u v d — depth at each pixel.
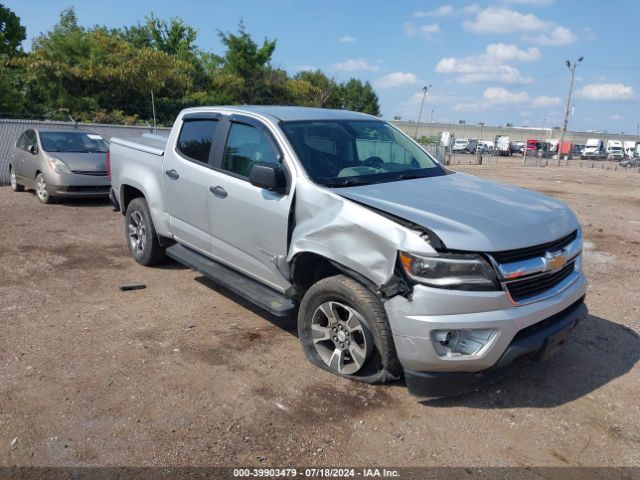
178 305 5.71
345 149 4.82
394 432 3.54
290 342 4.83
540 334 3.69
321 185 4.27
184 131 5.89
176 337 4.90
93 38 31.17
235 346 4.73
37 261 7.20
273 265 4.62
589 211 13.34
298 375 4.22
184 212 5.75
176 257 5.84
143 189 6.37
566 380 4.27
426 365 3.52
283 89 39.41
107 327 5.10
